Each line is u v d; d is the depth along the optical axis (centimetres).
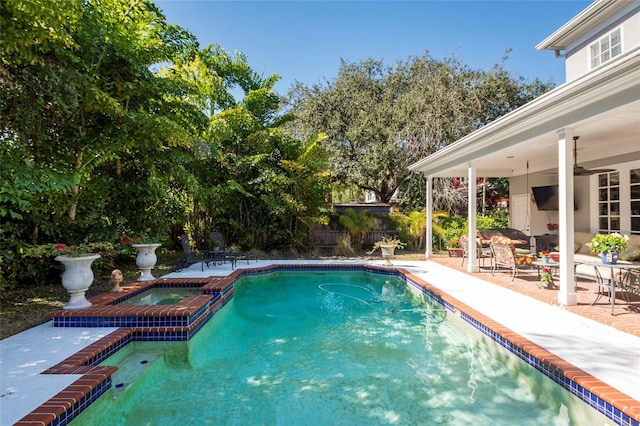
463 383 361
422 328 547
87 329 463
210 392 347
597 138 712
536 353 364
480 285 725
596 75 391
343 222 1351
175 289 746
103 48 682
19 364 345
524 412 304
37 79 543
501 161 962
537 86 1662
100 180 790
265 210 1269
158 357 441
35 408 262
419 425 285
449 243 1202
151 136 761
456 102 1527
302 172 1252
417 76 1692
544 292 606
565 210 525
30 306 568
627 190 791
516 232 1112
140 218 899
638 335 402
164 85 802
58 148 689
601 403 279
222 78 1299
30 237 658
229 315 624
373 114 1619
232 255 995
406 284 874
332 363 415
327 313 635
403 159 1595
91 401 303
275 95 1345
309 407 316
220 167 1206
